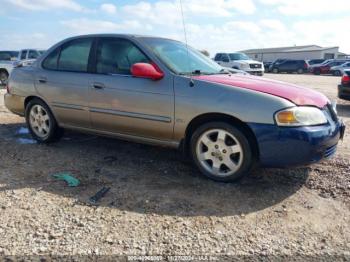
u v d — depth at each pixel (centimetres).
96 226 310
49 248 278
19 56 1705
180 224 316
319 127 370
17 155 493
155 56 433
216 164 403
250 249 281
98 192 375
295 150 362
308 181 409
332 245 289
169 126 415
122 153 506
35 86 532
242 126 383
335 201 363
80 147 532
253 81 420
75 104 489
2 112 809
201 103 390
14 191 376
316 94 416
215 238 296
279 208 348
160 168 448
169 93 408
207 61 503
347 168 448
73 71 496
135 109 434
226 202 359
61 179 410
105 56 471
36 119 550
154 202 356
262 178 417
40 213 330
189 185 397
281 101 366
